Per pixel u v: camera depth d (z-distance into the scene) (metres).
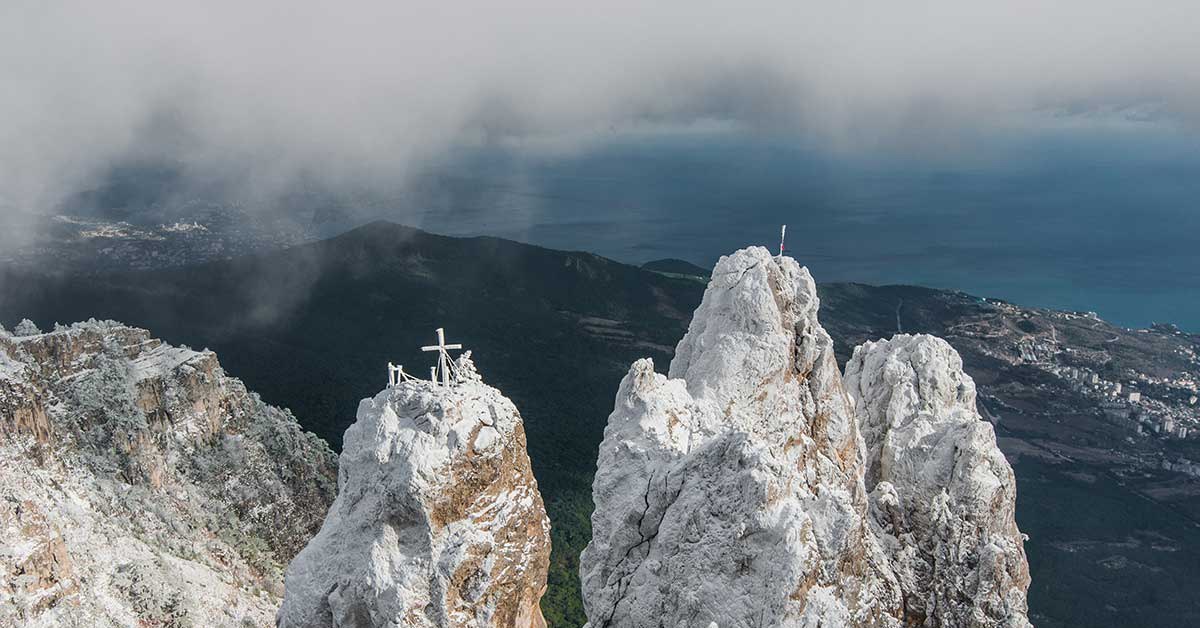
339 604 36.81
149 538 92.75
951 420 55.97
